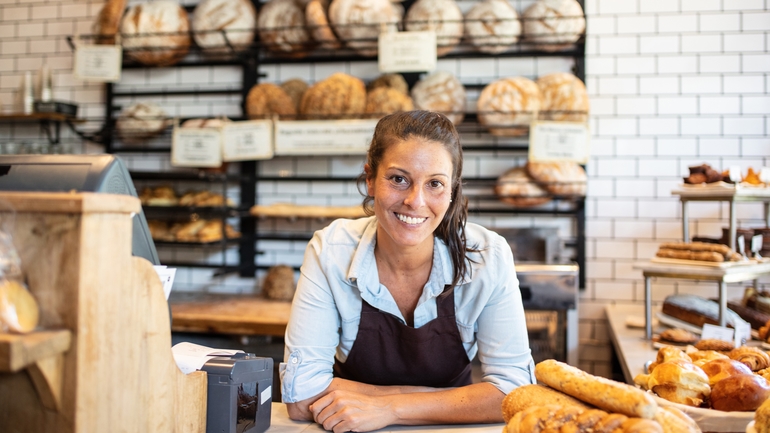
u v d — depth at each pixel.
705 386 1.19
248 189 3.48
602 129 3.24
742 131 3.13
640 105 3.21
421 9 3.13
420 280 1.43
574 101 3.00
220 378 1.13
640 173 3.21
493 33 3.08
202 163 3.20
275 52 3.37
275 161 3.50
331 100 3.09
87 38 3.42
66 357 0.76
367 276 1.39
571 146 2.91
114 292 0.82
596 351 3.24
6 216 0.77
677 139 3.18
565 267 2.66
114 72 3.32
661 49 3.20
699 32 3.16
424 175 1.19
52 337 0.72
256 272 3.51
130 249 0.87
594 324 3.24
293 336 1.42
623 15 3.22
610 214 3.23
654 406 0.86
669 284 3.18
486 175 3.32
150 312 0.92
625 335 2.53
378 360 1.50
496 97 3.01
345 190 3.43
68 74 3.65
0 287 0.72
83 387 0.76
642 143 3.21
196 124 3.29
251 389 1.20
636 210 3.21
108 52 3.33
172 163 3.23
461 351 1.50
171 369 0.99
